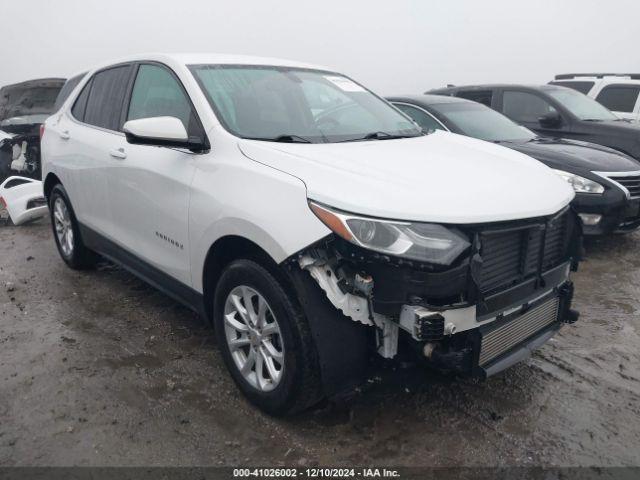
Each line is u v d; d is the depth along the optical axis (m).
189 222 3.06
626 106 9.92
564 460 2.57
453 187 2.54
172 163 3.23
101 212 4.11
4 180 6.72
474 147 3.39
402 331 2.53
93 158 4.05
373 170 2.64
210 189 2.91
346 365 2.53
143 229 3.58
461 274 2.36
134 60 4.00
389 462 2.54
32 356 3.44
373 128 3.60
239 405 2.94
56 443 2.63
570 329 3.95
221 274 3.01
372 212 2.32
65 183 4.57
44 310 4.14
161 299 4.35
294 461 2.53
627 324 4.04
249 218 2.62
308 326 2.51
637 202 5.54
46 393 3.03
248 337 2.89
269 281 2.60
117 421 2.79
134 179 3.54
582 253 3.13
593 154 5.77
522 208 2.54
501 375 3.29
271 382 2.77
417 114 6.61
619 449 2.65
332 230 2.36
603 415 2.92
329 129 3.39
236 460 2.54
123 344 3.61
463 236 2.35
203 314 3.25
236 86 3.41
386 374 2.68
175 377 3.21
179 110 3.35
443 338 2.42
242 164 2.83
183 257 3.22
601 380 3.26
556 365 3.42
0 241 6.11
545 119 7.48
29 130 7.23
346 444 2.65
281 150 2.84
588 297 4.57
